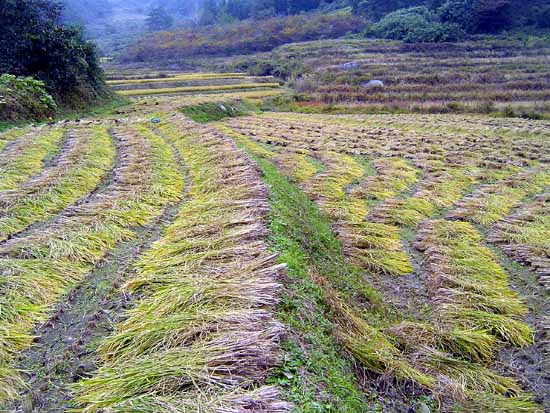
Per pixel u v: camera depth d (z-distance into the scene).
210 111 23.38
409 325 5.38
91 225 6.27
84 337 4.07
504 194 10.59
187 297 4.32
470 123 21.50
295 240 6.45
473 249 7.52
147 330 3.90
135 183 8.26
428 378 4.54
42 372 3.67
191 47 66.25
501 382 4.72
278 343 3.85
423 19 54.12
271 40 64.06
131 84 36.62
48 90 20.12
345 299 5.71
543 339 5.45
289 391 3.42
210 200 7.17
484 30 51.47
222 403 3.13
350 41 55.50
